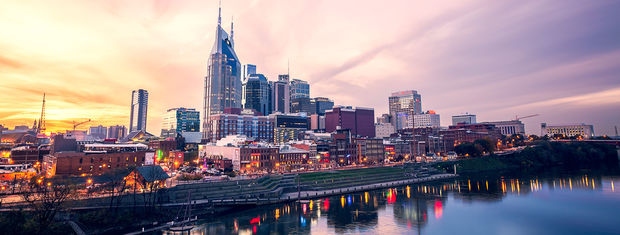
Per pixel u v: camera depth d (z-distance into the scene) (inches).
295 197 4419.3
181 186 3836.1
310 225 3316.9
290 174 5462.6
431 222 3476.9
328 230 3164.4
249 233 3041.3
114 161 4817.9
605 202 4387.3
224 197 3981.3
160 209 3403.1
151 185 3395.7
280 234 3029.0
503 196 4845.0
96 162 4618.6
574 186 5595.5
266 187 4468.5
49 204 2723.9
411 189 5447.8
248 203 3944.4
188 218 3417.8
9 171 4303.6
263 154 6072.8
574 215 3791.8
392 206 4163.4
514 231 3245.6
